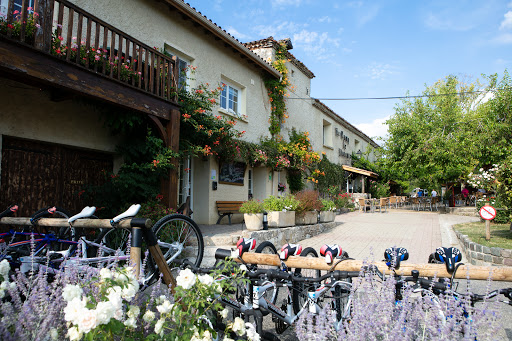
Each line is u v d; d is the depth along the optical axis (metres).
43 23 4.28
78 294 1.59
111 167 6.87
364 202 18.53
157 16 7.89
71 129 5.92
